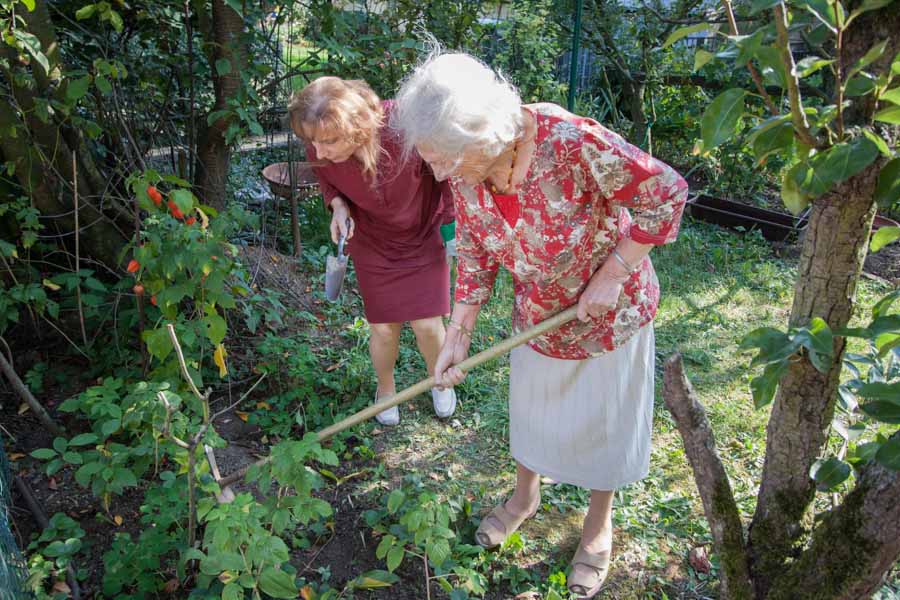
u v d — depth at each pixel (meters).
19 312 3.31
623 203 1.76
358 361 3.47
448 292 2.94
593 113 7.38
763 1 1.14
